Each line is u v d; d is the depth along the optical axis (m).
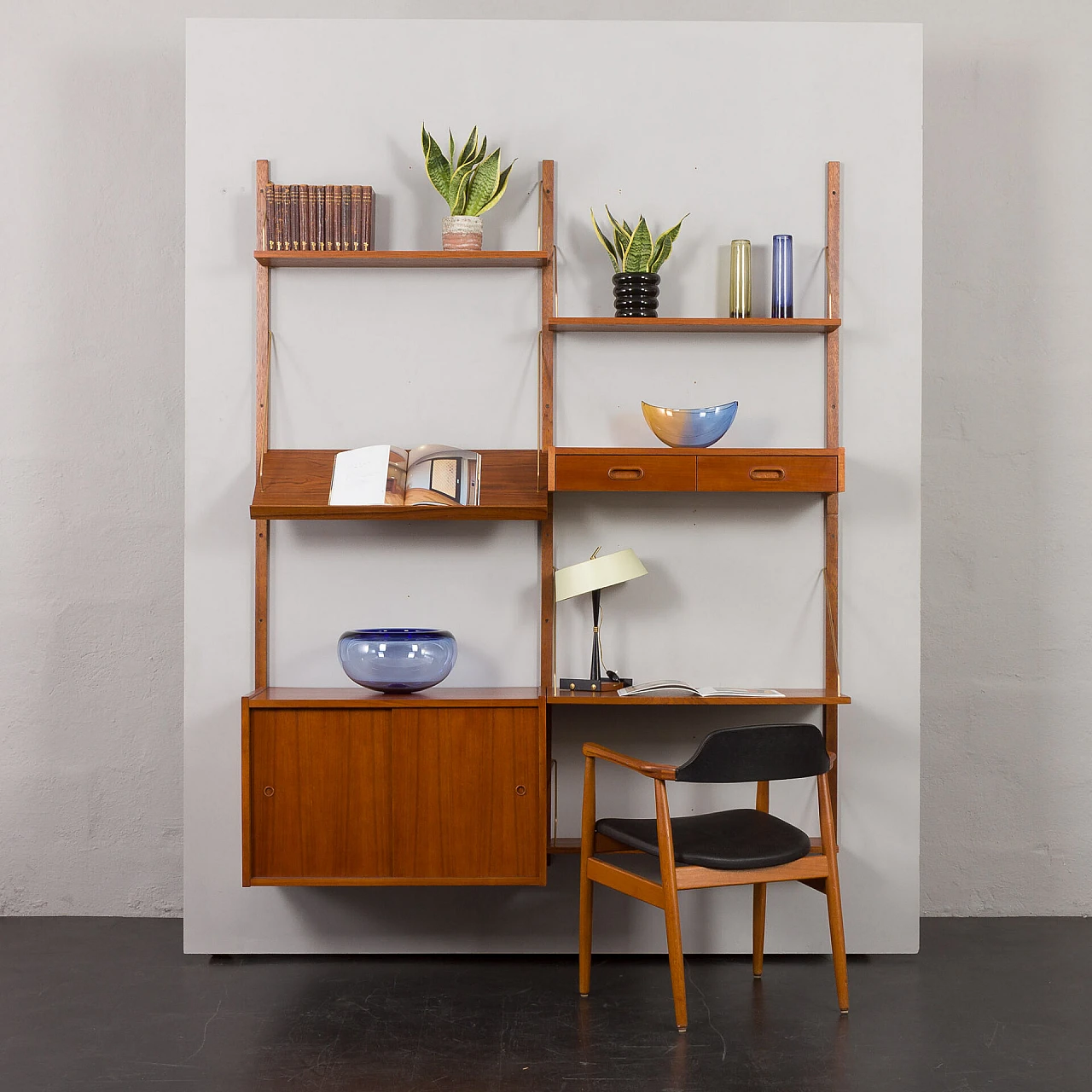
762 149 3.17
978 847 3.62
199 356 3.14
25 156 3.59
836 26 3.17
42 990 2.87
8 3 3.60
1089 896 3.61
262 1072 2.39
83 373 3.59
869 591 3.17
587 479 2.91
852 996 2.85
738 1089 2.33
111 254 3.59
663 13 3.71
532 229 3.17
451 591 3.16
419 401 3.17
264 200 3.10
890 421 3.17
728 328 3.07
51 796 3.57
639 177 3.16
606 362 3.17
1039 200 3.64
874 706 3.17
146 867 3.56
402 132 3.15
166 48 3.62
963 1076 2.39
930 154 3.64
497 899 3.15
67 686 3.58
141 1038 2.57
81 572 3.59
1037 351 3.64
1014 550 3.63
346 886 3.14
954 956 3.17
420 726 2.84
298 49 3.15
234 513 3.13
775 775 2.53
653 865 3.17
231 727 3.12
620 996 2.84
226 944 3.13
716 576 3.17
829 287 3.15
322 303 3.15
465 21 3.16
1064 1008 2.78
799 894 3.16
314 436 3.16
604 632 3.16
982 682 3.62
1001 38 3.65
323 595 3.15
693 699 2.88
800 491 2.94
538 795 2.84
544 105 3.16
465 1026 2.64
